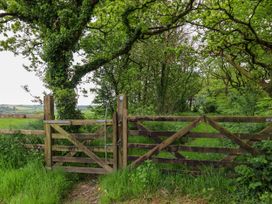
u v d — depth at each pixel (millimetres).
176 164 6672
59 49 8578
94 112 11148
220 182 5609
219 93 17109
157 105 15703
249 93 11961
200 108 19219
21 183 6207
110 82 11586
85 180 6988
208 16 9055
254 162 5426
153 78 15625
